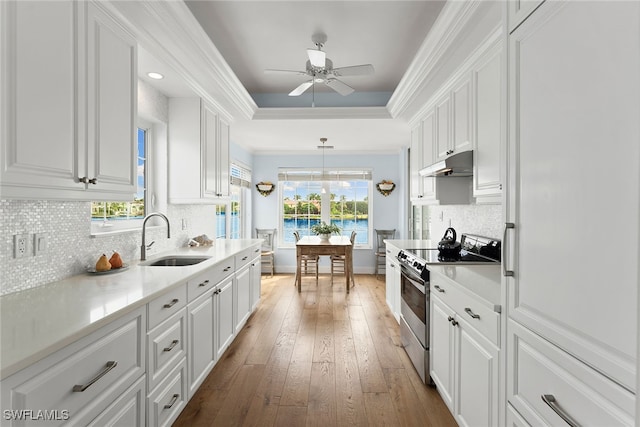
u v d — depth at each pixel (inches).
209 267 90.2
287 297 185.8
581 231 35.6
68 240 74.5
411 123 157.0
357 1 95.2
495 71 79.0
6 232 59.3
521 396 47.6
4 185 44.2
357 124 170.6
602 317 33.0
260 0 94.7
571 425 36.9
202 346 88.3
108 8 64.7
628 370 30.2
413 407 82.9
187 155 119.9
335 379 96.2
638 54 28.8
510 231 49.7
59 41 52.7
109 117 65.3
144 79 103.7
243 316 132.6
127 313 54.4
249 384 93.4
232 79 121.4
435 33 88.7
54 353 40.4
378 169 254.4
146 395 61.0
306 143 224.5
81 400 45.0
